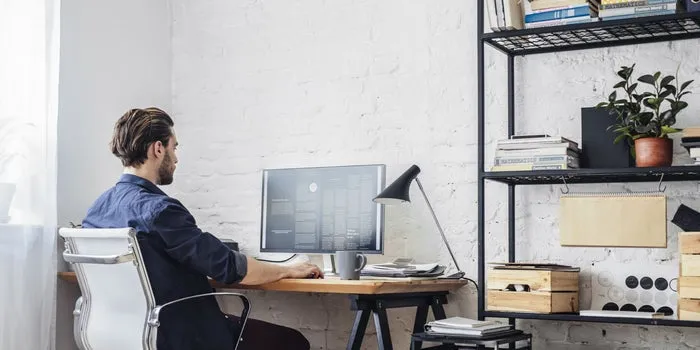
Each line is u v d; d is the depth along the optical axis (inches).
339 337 142.3
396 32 140.7
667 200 119.9
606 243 112.0
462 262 133.6
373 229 128.9
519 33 116.3
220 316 109.2
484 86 128.9
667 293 118.0
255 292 150.0
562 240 114.7
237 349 111.9
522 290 116.0
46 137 129.6
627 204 111.0
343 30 145.3
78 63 142.2
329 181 133.7
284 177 138.0
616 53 124.1
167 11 161.3
